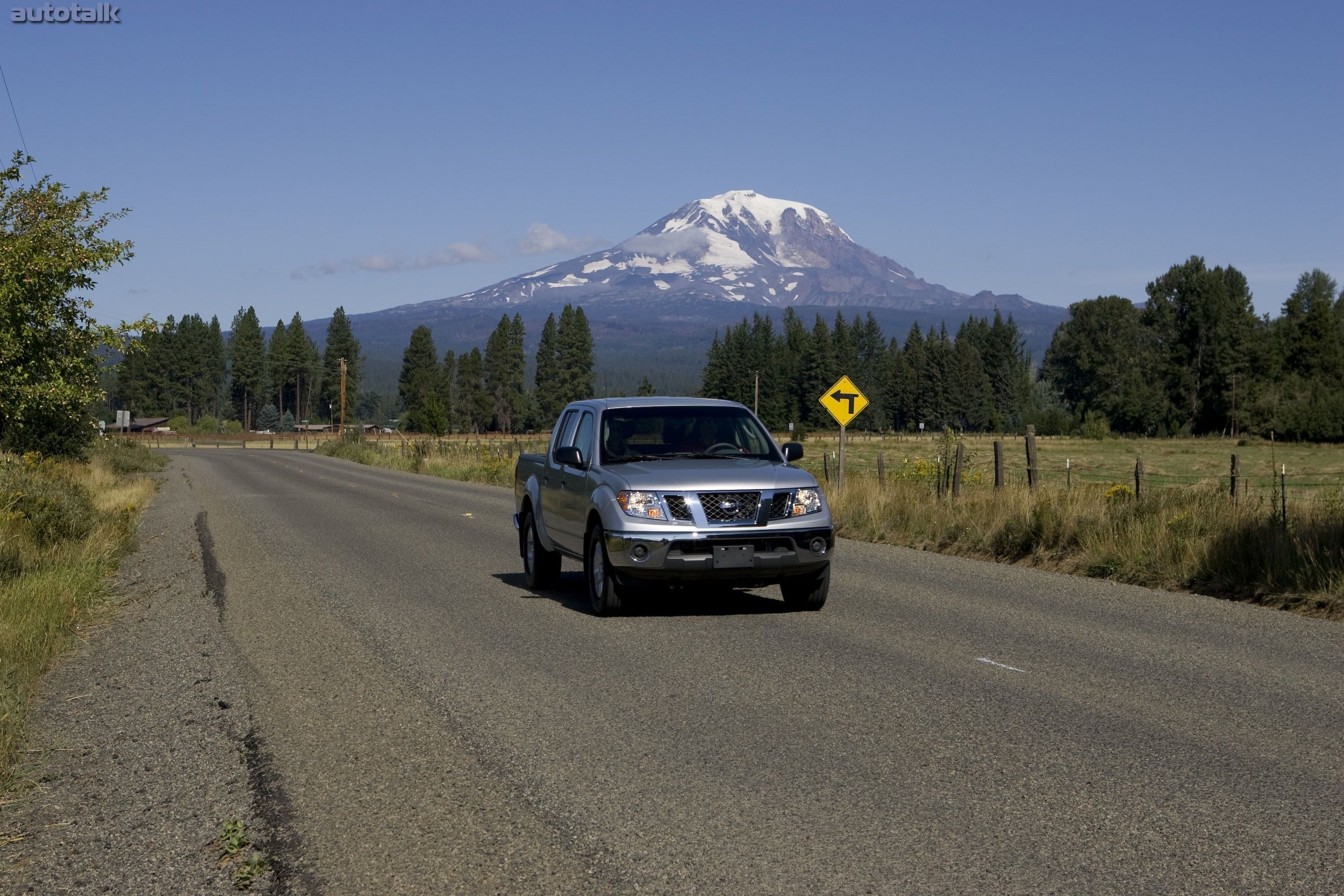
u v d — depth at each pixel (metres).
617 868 4.39
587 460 11.23
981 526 16.17
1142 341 145.12
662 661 8.28
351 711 6.91
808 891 4.14
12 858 4.67
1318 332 115.62
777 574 10.05
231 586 12.65
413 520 21.70
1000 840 4.63
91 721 6.85
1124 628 9.61
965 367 177.88
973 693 7.23
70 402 20.30
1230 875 4.26
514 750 6.01
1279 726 6.40
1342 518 12.20
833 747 6.02
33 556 13.69
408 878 4.33
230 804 5.25
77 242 20.08
